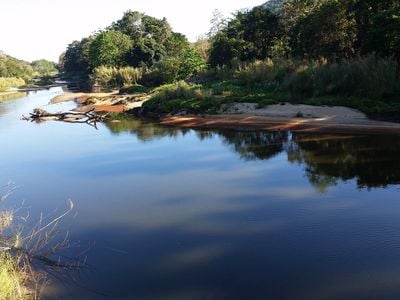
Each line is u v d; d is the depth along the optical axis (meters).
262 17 47.28
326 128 21.89
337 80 27.22
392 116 22.05
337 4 34.12
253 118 25.66
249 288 8.02
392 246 9.34
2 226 9.90
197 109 29.56
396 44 26.61
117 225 11.56
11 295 7.05
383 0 30.42
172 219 11.73
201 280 8.42
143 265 9.19
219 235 10.48
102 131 27.41
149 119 31.38
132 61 72.50
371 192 12.80
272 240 9.99
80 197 14.24
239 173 15.76
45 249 10.13
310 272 8.46
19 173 18.06
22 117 37.34
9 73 109.88
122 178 16.11
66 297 7.97
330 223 10.74
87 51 99.75
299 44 39.50
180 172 16.42
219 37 51.34
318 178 14.48
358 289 7.79
